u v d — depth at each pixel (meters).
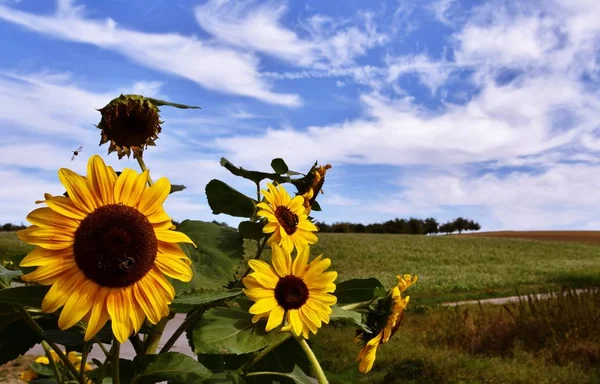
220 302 1.81
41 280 1.28
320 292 1.80
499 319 14.08
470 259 51.72
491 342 13.05
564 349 11.42
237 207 2.18
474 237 71.38
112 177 1.37
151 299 1.35
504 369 10.05
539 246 62.44
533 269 41.34
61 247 1.30
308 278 1.81
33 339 1.85
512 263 48.69
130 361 1.60
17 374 7.18
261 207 2.01
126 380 1.56
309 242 2.10
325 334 12.15
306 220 2.17
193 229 1.83
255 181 2.23
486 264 47.94
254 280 1.76
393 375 9.03
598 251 59.31
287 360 1.86
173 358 1.52
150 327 1.79
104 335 1.67
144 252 1.33
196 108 2.05
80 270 1.31
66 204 1.32
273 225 1.99
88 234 1.30
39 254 1.29
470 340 13.54
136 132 2.00
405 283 2.10
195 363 1.53
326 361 10.08
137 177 1.40
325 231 101.69
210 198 2.17
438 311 18.86
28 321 1.63
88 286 1.30
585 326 12.34
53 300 1.27
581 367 10.67
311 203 2.40
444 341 13.70
